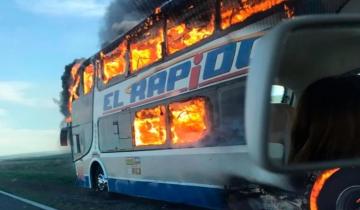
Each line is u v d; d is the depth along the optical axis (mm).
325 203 5543
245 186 6766
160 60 9000
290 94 2594
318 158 2412
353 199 5395
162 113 8922
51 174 22844
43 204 11836
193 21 7922
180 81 8297
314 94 2527
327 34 2074
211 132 7434
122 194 11789
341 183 5457
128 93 10375
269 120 1678
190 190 8203
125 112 10516
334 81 2520
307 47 2328
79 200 12047
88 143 13000
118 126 10953
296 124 2545
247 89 1764
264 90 1691
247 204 6766
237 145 6809
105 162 11852
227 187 7105
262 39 1817
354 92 2473
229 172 7035
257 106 1695
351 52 2432
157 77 9117
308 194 5727
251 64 1789
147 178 9672
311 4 5441
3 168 37938
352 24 1878
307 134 2502
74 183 16922
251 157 1729
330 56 2447
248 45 6547
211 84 7406
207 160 7594
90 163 12891
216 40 7328
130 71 10250
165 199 9086
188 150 8125
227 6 7047
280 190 6199
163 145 8930
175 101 8453
